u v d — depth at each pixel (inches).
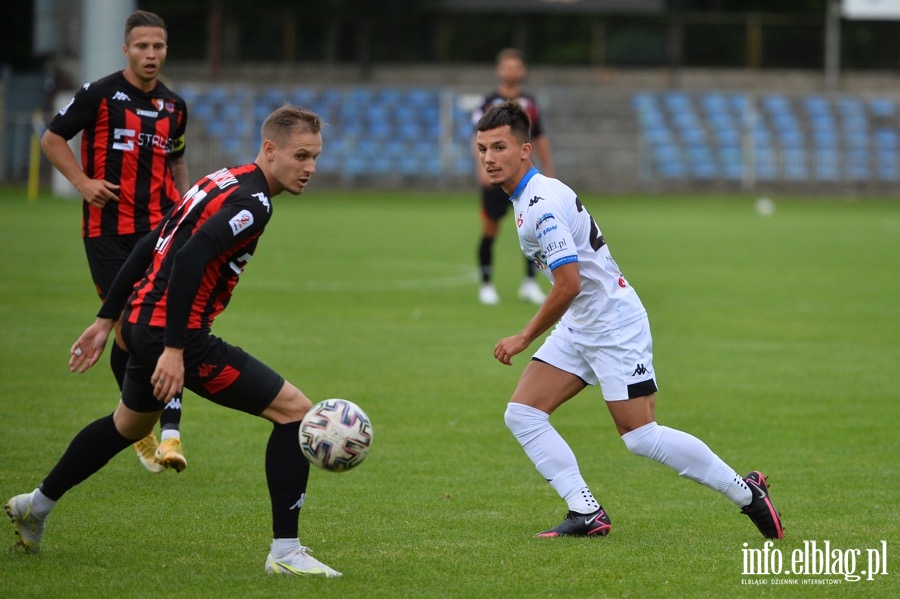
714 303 1980.8
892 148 5246.1
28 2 5492.1
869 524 777.6
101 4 3503.9
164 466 810.2
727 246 2997.0
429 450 989.2
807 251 2898.6
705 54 5531.5
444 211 4020.7
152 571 649.6
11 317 1638.8
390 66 5482.3
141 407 655.1
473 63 5497.1
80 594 608.1
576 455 987.3
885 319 1811.0
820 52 5516.7
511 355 716.7
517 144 725.9
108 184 936.3
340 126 5098.4
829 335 1652.3
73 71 5027.1
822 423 1111.0
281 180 637.9
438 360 1417.3
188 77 5349.4
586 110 5324.8
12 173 4815.5
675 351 1515.7
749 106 5251.0
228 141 4904.0
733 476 729.6
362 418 640.4
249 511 786.8
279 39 5398.6
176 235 641.0
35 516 668.1
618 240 3117.6
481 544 718.5
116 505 796.6
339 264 2471.7
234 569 655.8
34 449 944.3
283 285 2108.8
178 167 1009.5
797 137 5226.4
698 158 5187.0
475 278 2277.3
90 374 1273.4
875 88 5541.3
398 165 5073.8
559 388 748.6
